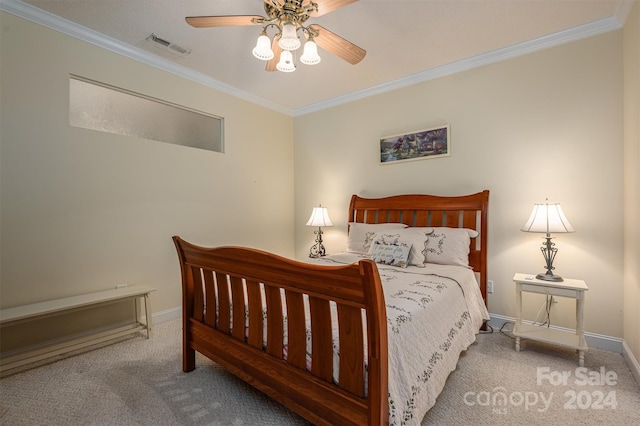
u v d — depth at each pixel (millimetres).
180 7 2119
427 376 1361
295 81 3346
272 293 1425
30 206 2160
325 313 1228
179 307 3033
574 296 2070
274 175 4051
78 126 2432
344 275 1098
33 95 2172
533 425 1468
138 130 2793
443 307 1755
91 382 1858
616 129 2230
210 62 2916
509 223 2674
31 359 1984
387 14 2182
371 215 3457
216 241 3369
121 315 2648
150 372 1972
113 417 1545
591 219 2320
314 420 1266
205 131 3340
